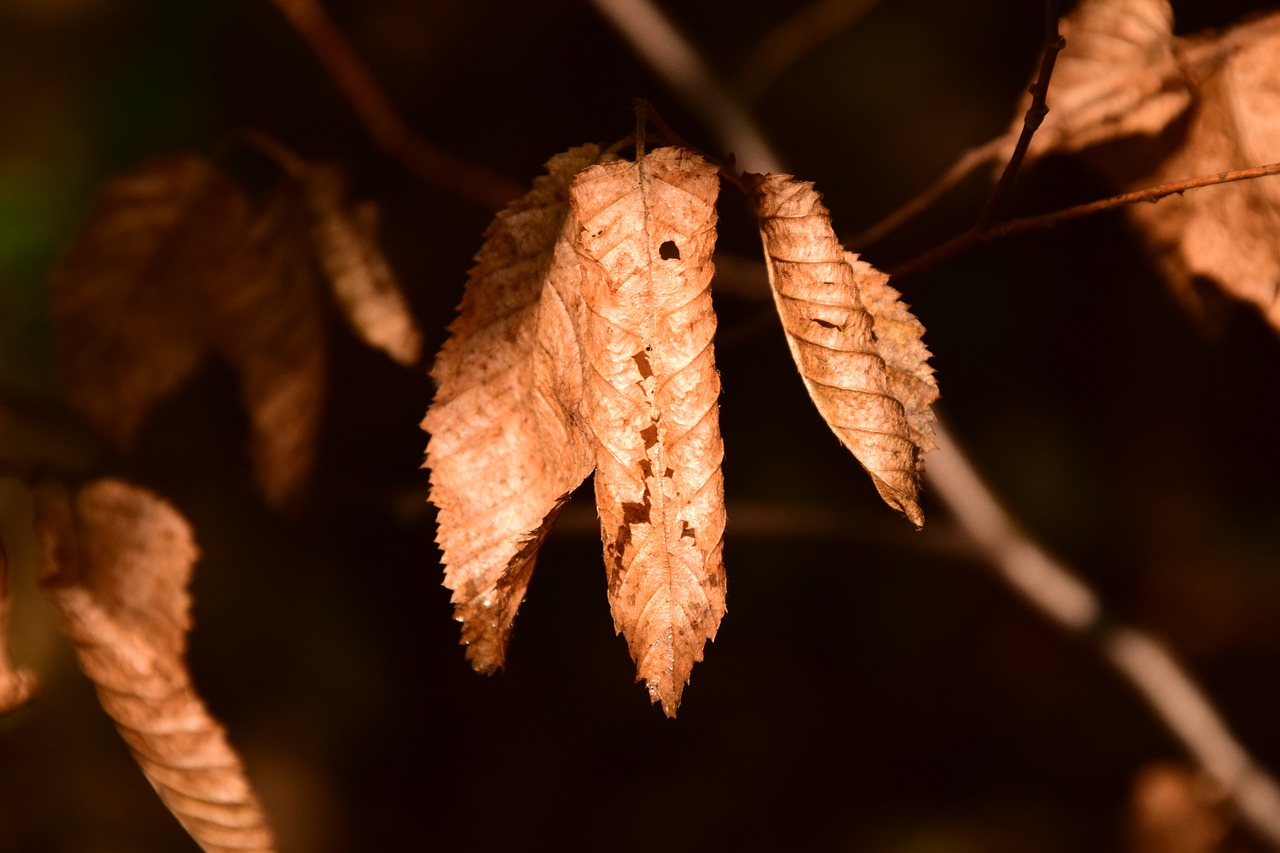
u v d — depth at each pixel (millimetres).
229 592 922
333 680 970
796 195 436
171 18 868
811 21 654
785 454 986
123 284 502
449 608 1007
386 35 897
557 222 438
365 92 546
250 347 507
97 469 509
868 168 948
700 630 427
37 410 557
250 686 933
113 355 505
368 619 990
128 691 488
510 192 556
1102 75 478
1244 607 1021
